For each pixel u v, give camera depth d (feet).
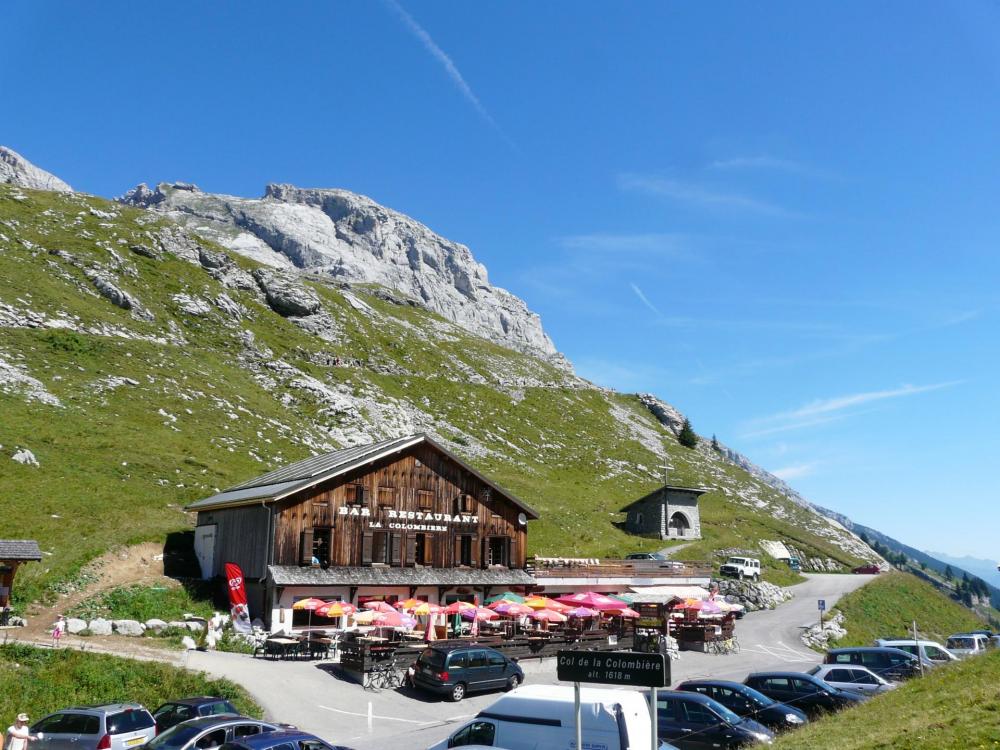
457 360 514.68
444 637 139.54
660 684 36.55
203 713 69.62
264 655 117.60
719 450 572.10
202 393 280.72
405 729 84.79
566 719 55.98
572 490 351.67
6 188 424.05
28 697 83.76
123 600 132.87
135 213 467.11
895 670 99.96
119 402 244.83
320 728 83.87
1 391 216.54
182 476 206.90
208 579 152.15
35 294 294.87
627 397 584.81
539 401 486.38
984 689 59.36
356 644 110.22
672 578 190.60
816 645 175.52
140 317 331.16
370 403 362.53
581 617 157.69
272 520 137.18
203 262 432.66
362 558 144.77
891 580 264.11
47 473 181.47
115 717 65.10
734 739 68.28
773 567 287.07
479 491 165.27
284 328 419.74
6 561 120.88
